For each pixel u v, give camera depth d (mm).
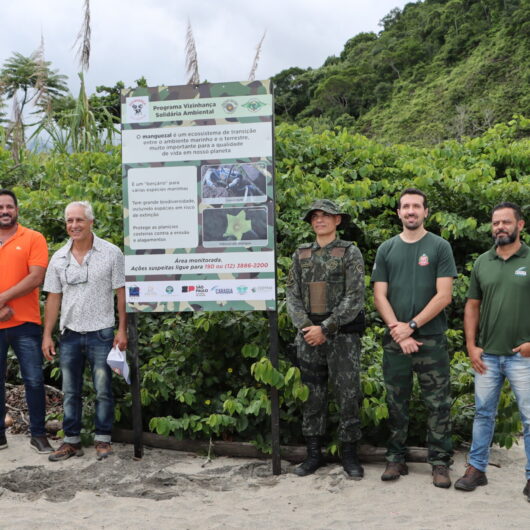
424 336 4027
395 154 8492
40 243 4707
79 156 7719
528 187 6781
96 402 4641
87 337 4543
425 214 4105
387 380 4152
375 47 97312
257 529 3453
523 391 3783
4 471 4352
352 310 4074
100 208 6098
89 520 3576
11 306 4621
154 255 4398
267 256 4266
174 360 5031
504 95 66500
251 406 4469
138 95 4387
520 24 75438
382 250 4203
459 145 8586
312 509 3721
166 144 4363
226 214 4301
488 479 4176
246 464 4500
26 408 5730
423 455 4391
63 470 4367
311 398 4270
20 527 3467
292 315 4223
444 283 3986
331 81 85812
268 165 4246
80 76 8922
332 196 6832
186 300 4371
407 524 3480
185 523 3527
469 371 4785
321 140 8281
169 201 4371
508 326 3801
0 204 4594
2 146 8867
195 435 4781
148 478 4211
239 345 5023
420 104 75438
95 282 4527
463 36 83062
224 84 4289
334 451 4336
